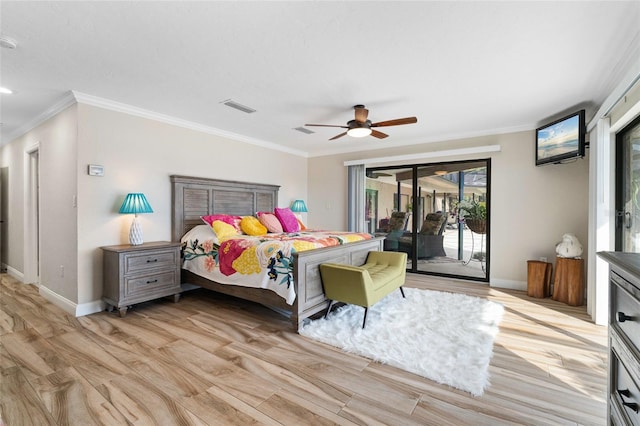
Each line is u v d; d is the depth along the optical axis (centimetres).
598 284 295
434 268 507
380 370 212
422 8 177
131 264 321
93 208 326
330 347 247
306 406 174
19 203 463
